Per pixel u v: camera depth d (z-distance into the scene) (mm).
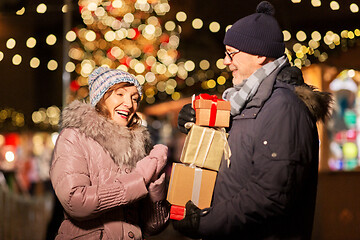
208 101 2479
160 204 2678
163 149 2662
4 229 5316
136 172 2508
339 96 5691
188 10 5805
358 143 5703
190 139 2494
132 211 2617
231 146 2467
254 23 2490
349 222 5609
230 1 5445
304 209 2441
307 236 2471
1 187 5379
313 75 5672
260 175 2283
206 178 2506
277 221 2371
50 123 11680
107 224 2484
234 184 2422
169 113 10438
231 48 2566
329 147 5668
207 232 2422
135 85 2652
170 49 7559
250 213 2293
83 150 2471
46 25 7254
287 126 2303
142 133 2688
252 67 2527
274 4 5074
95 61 7867
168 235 6703
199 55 7727
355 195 5652
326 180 5598
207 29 6426
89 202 2352
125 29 7000
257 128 2371
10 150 11164
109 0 6539
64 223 2537
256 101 2387
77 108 2553
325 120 2494
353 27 5215
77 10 6789
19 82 11555
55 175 2418
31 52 10828
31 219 6645
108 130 2504
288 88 2461
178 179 2518
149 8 6605
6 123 11742
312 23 5234
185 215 2521
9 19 6836
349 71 5660
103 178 2459
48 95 11914
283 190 2246
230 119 2543
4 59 10805
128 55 7645
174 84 8766
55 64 9000
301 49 5238
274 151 2277
